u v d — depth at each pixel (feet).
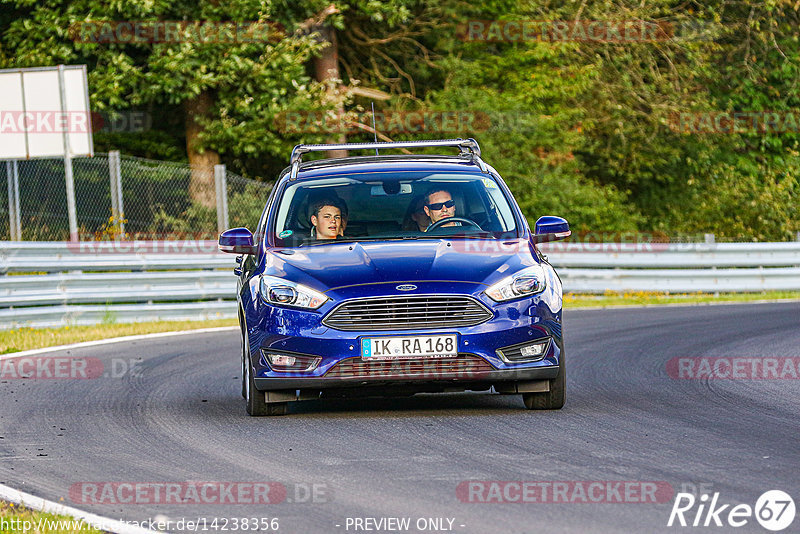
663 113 294.66
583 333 131.23
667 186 318.86
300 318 69.56
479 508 47.55
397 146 85.66
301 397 71.67
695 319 147.02
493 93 271.08
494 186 81.15
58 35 230.68
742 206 317.83
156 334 134.41
